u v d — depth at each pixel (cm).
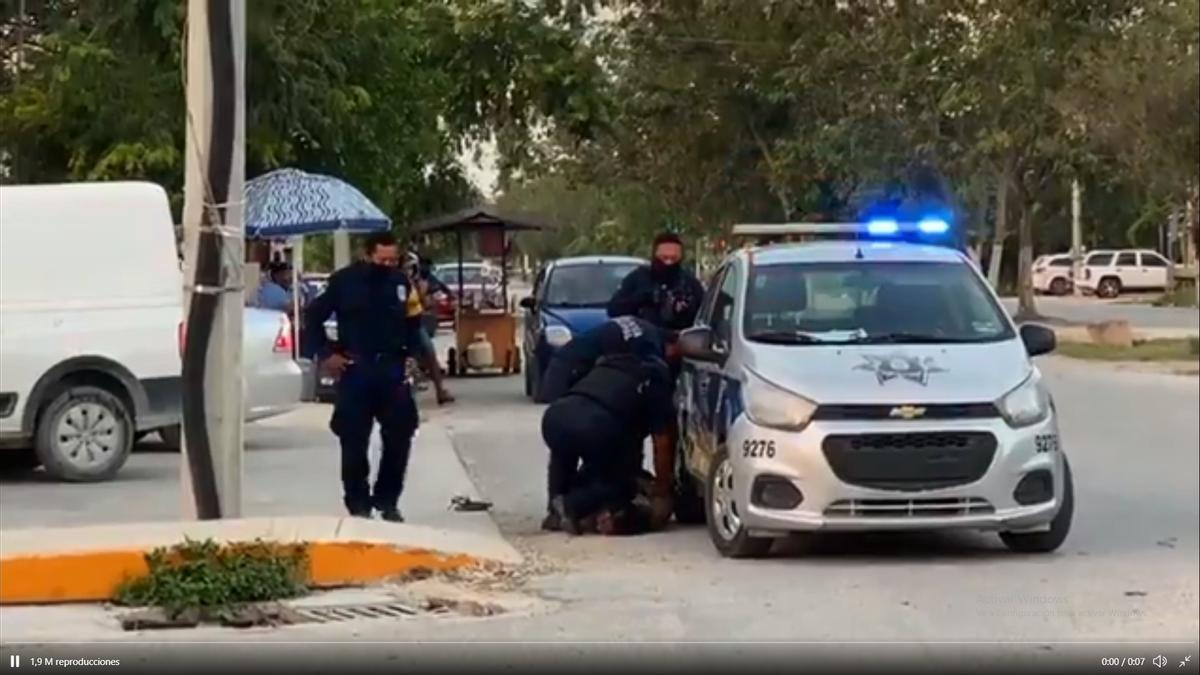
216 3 952
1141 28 1828
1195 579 954
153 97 1550
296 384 1576
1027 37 1791
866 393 991
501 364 2745
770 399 1004
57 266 1430
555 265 2239
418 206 3238
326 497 1302
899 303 1109
